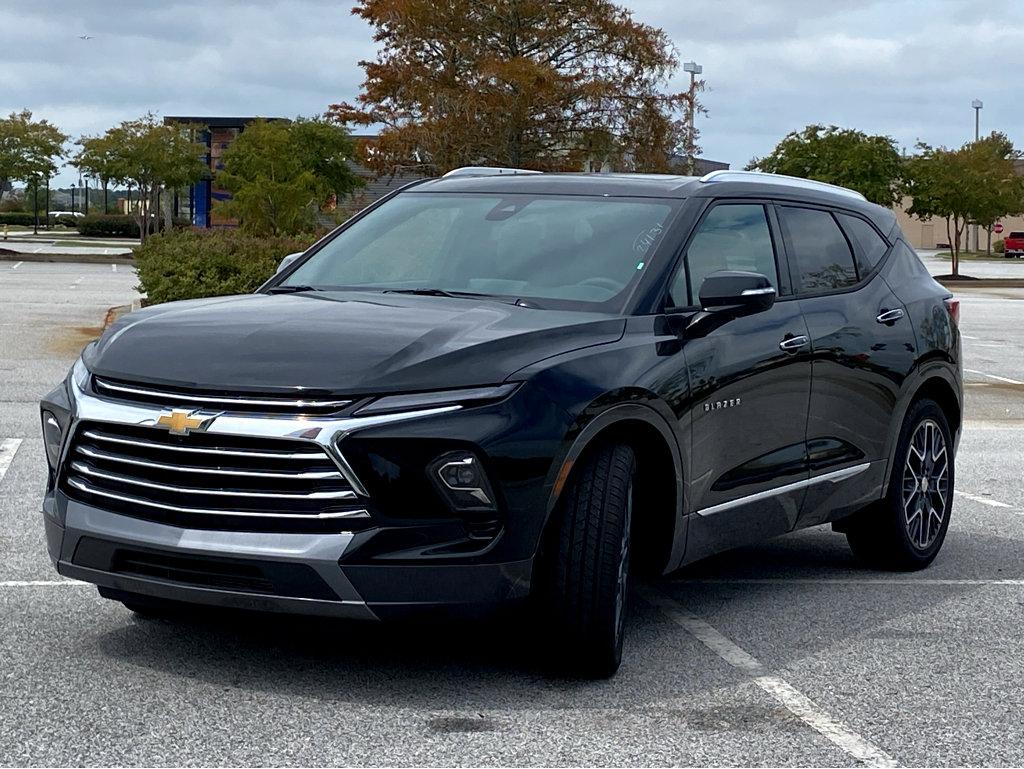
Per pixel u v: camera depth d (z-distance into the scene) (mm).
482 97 35844
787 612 6090
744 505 5703
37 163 62594
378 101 38219
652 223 5750
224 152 48156
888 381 6648
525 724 4477
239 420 4422
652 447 5203
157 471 4543
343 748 4211
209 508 4461
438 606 4453
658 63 37219
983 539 7840
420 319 4977
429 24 36938
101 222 73312
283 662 5043
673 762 4191
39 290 29734
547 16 36719
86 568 4684
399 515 4410
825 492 6258
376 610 4398
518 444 4512
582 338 4996
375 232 6223
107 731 4309
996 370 18828
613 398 4824
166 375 4586
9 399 12930
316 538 4375
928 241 100562
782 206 6414
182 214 76750
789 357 5918
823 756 4297
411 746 4246
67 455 4742
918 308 7023
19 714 4449
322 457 4375
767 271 6109
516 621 5570
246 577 4438
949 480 7254
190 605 4781
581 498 4758
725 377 5488
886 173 50469
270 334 4773
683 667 5184
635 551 5422
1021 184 51438
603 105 36531
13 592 5992
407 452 4402
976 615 6121
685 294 5555
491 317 5059
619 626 4934
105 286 31938
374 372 4480
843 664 5305
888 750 4375
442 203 6273
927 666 5305
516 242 5809
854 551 7051
